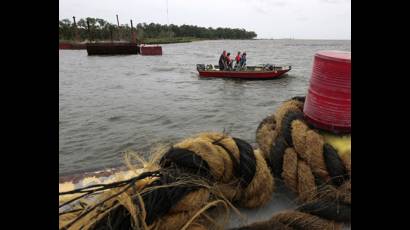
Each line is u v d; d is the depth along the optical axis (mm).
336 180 2033
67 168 10328
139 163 2533
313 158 2098
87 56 62500
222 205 1969
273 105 18891
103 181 2447
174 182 1760
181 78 30688
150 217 1616
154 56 62250
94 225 1564
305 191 2094
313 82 2189
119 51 62500
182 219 1692
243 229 1802
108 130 14164
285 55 67375
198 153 1912
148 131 14047
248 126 14812
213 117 16375
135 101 20391
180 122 15508
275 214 1995
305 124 2268
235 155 1976
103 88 25672
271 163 2342
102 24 128625
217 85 25938
